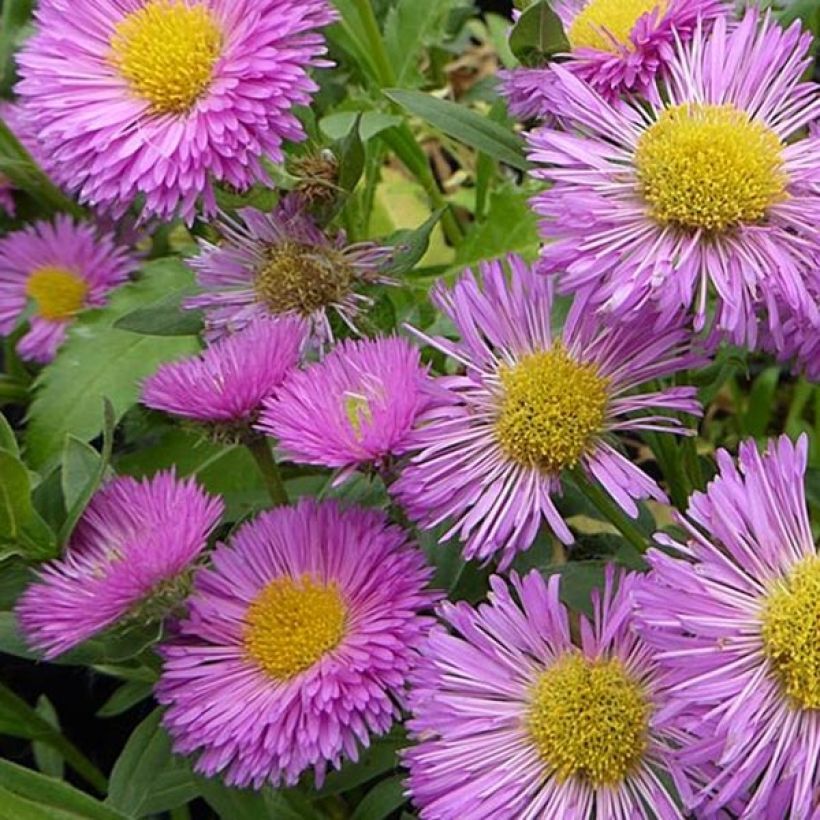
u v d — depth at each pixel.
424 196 0.51
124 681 0.40
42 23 0.35
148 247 0.46
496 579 0.30
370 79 0.45
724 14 0.32
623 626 0.29
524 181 0.47
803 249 0.30
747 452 0.28
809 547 0.28
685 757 0.27
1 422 0.32
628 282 0.29
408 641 0.31
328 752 0.30
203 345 0.39
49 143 0.35
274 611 0.31
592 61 0.32
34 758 0.41
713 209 0.30
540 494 0.31
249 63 0.33
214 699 0.31
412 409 0.31
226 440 0.32
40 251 0.45
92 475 0.32
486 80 0.42
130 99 0.34
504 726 0.29
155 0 0.35
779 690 0.27
